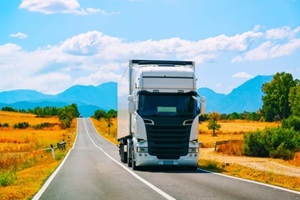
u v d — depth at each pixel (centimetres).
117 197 1280
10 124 16375
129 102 2158
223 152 3991
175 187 1491
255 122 14212
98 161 3131
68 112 17112
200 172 2122
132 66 2412
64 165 2769
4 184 1738
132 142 2305
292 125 4819
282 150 3431
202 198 1231
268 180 1852
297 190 1409
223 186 1514
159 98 2169
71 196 1317
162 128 2148
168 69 2209
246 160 3167
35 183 1731
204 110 2161
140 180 1738
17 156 4294
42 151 4962
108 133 12925
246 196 1269
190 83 2200
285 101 14338
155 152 2145
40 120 18988
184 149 2164
